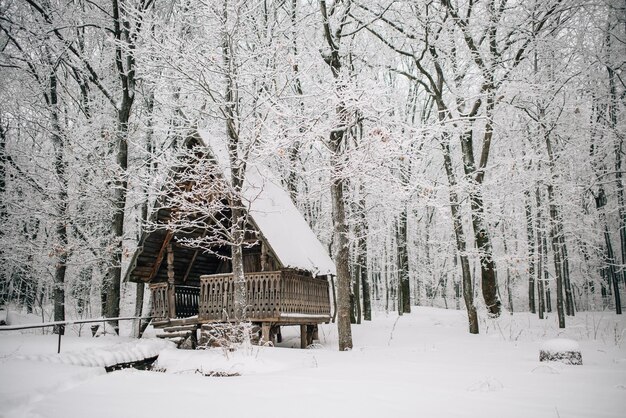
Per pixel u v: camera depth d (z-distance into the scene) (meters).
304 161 17.83
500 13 17.75
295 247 14.62
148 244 15.12
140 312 17.83
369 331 18.80
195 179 13.09
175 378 7.64
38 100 18.45
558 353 9.21
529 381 6.92
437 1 18.59
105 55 19.81
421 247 37.09
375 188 15.38
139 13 13.27
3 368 7.53
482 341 15.12
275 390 6.22
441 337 16.77
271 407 5.12
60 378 7.00
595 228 26.03
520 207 23.89
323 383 6.77
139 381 7.28
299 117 11.95
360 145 12.15
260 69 12.63
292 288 14.28
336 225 13.66
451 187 16.67
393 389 6.23
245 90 12.96
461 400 5.46
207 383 6.97
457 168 25.67
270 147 11.84
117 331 17.16
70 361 8.87
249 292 13.92
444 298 40.41
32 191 17.41
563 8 17.41
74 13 18.48
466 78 18.58
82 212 18.09
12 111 18.66
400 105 21.66
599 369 8.25
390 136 11.61
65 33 18.45
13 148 18.06
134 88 18.45
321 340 17.38
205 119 16.62
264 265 13.88
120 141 17.94
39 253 17.45
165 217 14.81
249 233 16.36
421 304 41.44
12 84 18.45
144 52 12.73
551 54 19.59
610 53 21.25
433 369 8.45
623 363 9.20
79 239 17.28
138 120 19.33
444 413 4.76
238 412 4.89
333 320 21.72
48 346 11.05
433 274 38.78
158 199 14.41
